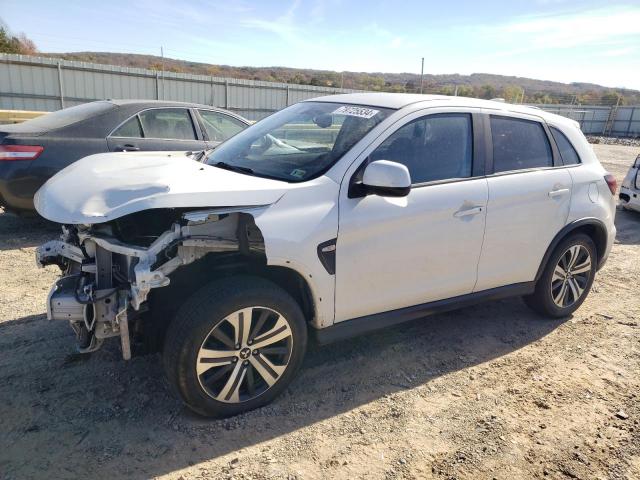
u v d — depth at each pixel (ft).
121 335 8.57
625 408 10.28
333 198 9.61
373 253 10.07
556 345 12.96
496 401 10.36
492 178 11.93
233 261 9.82
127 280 9.01
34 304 13.65
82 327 9.34
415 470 8.29
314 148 10.71
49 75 75.51
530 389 10.86
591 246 14.28
